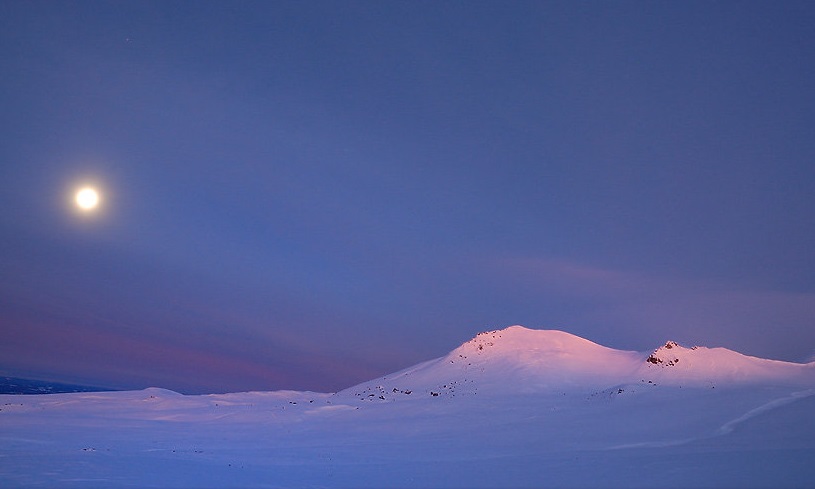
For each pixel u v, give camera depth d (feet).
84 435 206.49
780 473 126.41
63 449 170.91
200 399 346.95
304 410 296.92
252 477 128.16
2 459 140.15
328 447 195.11
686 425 218.79
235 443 204.23
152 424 251.60
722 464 140.97
